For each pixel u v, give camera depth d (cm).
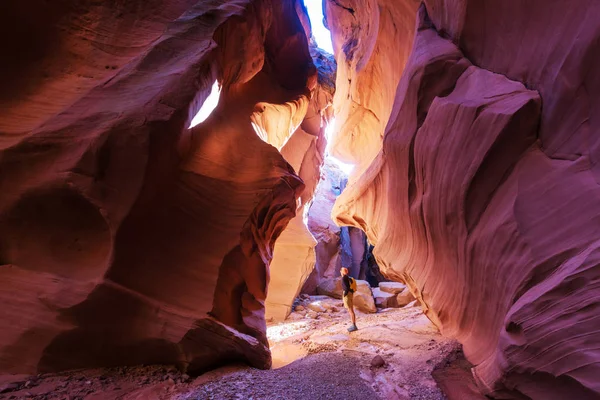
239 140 616
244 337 467
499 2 417
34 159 425
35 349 381
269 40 882
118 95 477
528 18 379
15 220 420
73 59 530
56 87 502
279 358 599
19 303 394
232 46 626
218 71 571
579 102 307
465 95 430
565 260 275
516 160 354
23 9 493
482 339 388
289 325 957
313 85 1023
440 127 440
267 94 819
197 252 480
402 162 557
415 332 664
